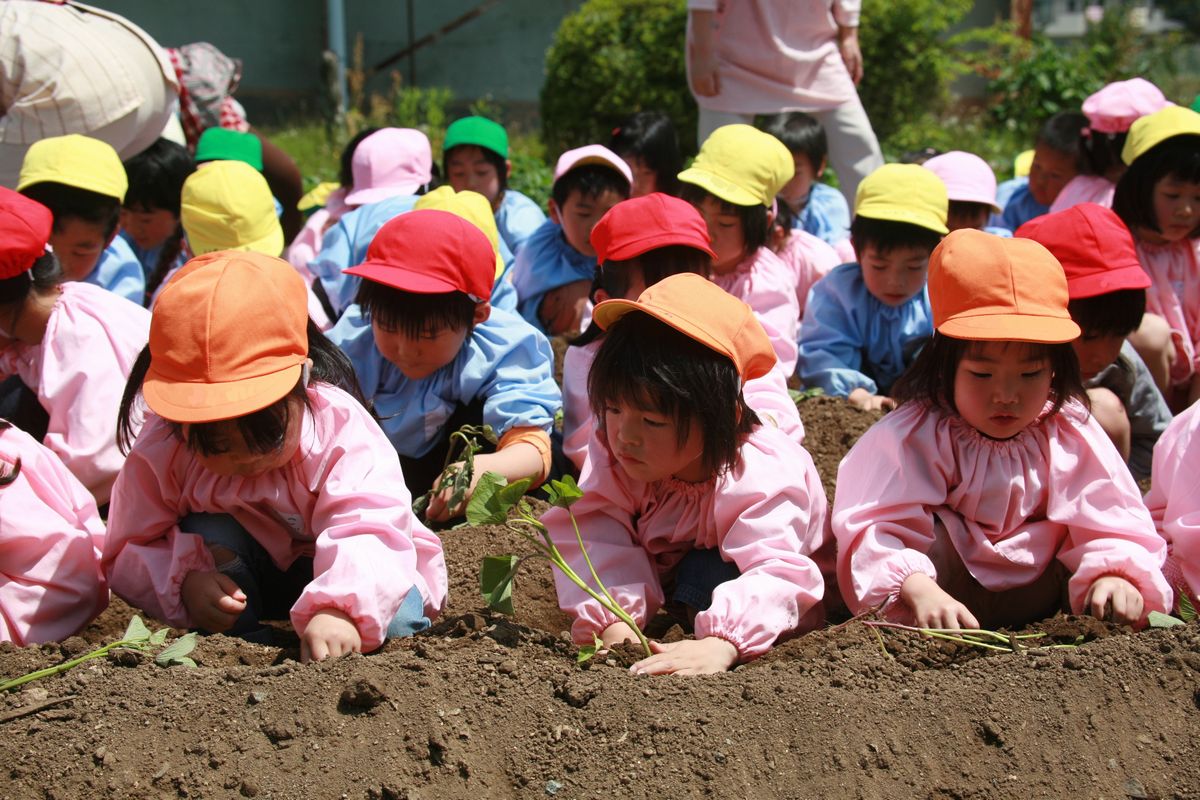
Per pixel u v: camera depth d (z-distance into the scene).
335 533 3.02
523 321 4.48
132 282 5.40
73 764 2.45
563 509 3.37
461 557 3.80
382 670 2.62
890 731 2.57
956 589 3.36
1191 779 2.55
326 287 5.57
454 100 17.14
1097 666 2.73
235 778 2.42
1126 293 3.95
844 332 5.43
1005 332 3.06
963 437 3.33
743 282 5.22
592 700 2.60
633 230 4.27
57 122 5.39
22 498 3.08
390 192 6.39
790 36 7.30
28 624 3.04
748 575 3.06
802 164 6.61
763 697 2.60
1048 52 14.70
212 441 2.92
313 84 16.83
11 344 4.05
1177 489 3.44
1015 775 2.53
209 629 3.14
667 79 12.06
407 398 4.30
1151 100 6.77
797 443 3.69
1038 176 7.27
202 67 7.39
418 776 2.44
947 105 13.94
